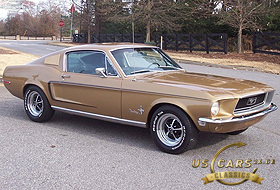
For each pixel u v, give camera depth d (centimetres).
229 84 488
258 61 1802
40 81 612
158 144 486
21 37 6544
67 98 580
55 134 568
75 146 509
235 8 2188
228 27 2830
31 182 386
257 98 482
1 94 908
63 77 580
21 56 1680
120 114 516
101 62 548
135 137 558
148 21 2753
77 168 425
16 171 416
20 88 648
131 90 494
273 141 546
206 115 434
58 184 380
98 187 373
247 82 524
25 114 704
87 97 550
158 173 412
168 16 2789
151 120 488
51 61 621
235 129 455
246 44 2816
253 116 460
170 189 370
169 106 466
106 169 423
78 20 4053
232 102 441
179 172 416
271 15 2434
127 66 532
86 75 554
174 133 480
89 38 3759
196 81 494
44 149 494
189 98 445
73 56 590
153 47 613
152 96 477
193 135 457
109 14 3394
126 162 446
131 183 383
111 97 519
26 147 502
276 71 1485
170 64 595
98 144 519
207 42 2308
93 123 643
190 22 2953
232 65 1673
